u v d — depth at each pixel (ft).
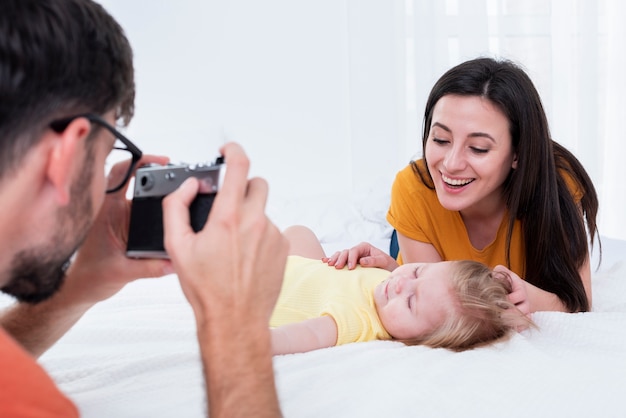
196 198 2.16
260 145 10.06
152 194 2.40
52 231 1.92
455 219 5.37
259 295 2.07
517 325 4.00
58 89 1.83
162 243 2.37
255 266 2.05
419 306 4.31
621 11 10.48
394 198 5.65
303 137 10.10
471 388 2.98
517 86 4.60
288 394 2.91
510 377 3.10
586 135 10.63
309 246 6.01
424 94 9.98
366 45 9.83
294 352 3.85
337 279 4.92
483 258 5.38
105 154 2.05
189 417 2.62
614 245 7.34
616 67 10.62
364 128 10.03
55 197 1.87
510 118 4.59
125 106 2.20
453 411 2.78
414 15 9.82
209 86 9.82
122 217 2.58
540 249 4.93
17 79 1.74
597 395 2.93
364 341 4.22
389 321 4.39
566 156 5.28
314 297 4.85
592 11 10.32
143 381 2.98
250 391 2.02
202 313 2.04
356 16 9.75
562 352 3.56
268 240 2.09
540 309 4.64
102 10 2.08
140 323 3.98
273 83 9.93
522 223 5.12
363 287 4.78
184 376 3.02
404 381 3.03
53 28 1.82
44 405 1.55
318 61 9.93
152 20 9.57
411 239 5.57
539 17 10.21
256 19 9.75
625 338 3.70
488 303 4.11
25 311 2.64
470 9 9.98
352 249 5.41
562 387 2.99
